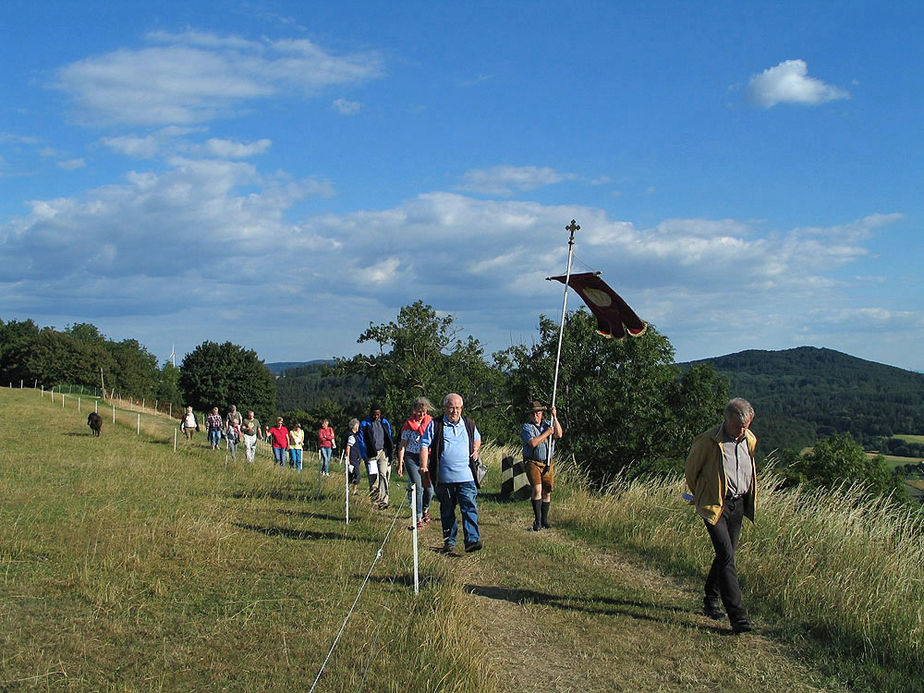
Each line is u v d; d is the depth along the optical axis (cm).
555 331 2681
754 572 765
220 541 843
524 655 566
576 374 2633
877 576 741
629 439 2570
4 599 609
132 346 12350
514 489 1364
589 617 660
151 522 962
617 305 1159
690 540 917
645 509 1073
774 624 653
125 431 3288
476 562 842
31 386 8912
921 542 855
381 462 1269
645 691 513
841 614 643
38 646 511
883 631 610
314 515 1099
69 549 781
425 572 757
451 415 874
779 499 1041
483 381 4844
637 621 655
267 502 1230
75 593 636
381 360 5144
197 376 8600
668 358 2606
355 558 808
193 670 484
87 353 9244
